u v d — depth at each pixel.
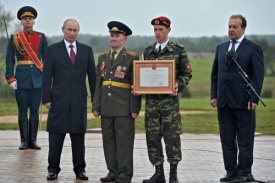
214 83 12.03
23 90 15.45
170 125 11.05
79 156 11.84
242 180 11.53
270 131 21.17
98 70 11.59
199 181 11.80
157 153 11.21
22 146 15.55
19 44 15.45
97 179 11.86
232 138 11.76
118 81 11.34
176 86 10.95
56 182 11.55
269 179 12.10
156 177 11.23
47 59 11.79
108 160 11.56
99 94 11.52
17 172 12.54
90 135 19.08
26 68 15.46
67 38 11.83
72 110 11.75
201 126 22.12
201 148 16.34
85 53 11.91
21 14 15.51
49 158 11.84
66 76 11.78
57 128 11.73
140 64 11.02
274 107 29.50
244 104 11.49
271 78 52.25
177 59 11.14
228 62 11.57
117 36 11.40
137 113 11.32
